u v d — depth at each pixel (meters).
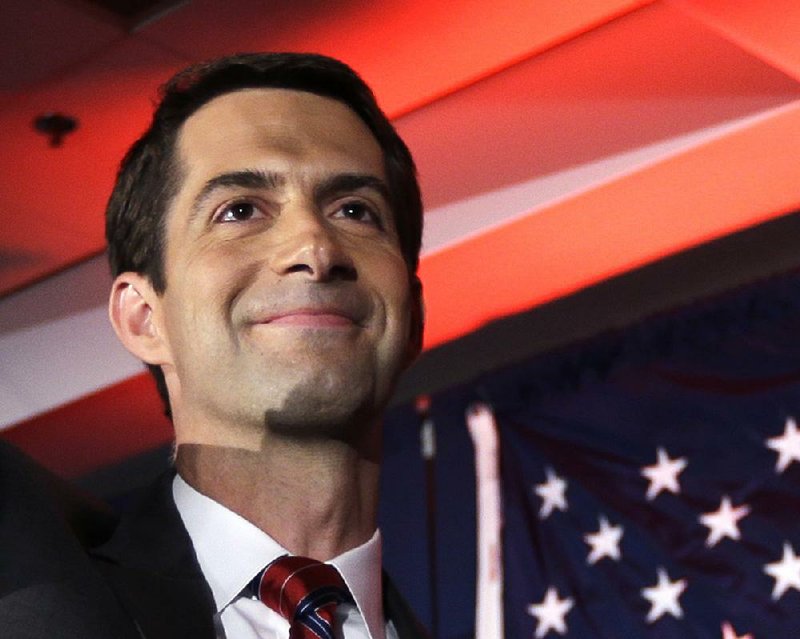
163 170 2.52
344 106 2.66
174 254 2.43
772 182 6.56
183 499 2.41
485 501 7.79
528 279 7.43
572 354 7.69
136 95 5.95
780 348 6.97
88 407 8.79
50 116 6.07
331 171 2.47
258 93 2.58
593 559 7.23
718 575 6.80
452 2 5.37
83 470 9.83
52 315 8.10
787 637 6.51
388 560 8.15
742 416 7.00
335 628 2.33
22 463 2.15
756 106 6.11
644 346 7.41
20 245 7.36
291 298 2.29
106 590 1.98
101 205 6.97
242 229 2.38
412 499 8.18
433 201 6.88
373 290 2.38
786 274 7.00
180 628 2.11
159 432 9.23
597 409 7.52
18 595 1.90
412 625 2.59
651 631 6.89
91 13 5.35
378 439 2.46
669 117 6.21
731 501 6.91
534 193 6.71
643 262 7.24
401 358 2.40
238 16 5.39
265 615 2.31
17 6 5.26
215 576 2.31
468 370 8.40
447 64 5.82
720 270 7.26
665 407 7.27
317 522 2.40
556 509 7.47
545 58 5.77
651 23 5.53
